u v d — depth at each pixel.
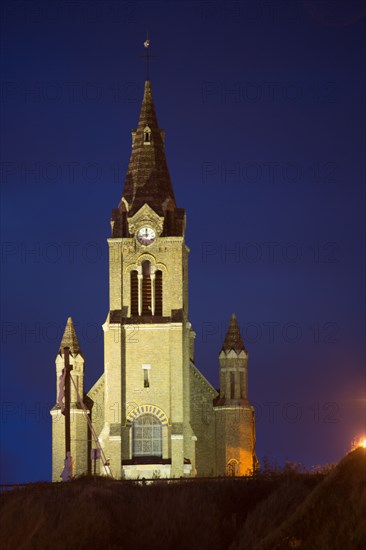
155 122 187.12
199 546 81.19
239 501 88.06
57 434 177.38
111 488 92.75
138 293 178.62
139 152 184.88
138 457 175.25
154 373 176.62
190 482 94.38
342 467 83.88
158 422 175.88
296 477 91.06
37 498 89.88
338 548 76.62
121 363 176.88
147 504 85.88
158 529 82.56
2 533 82.06
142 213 179.62
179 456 174.25
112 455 173.88
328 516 79.31
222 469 179.50
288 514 81.50
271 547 78.19
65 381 123.88
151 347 177.25
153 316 177.88
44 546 80.56
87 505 84.75
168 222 180.38
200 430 181.75
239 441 180.12
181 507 85.00
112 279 178.75
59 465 176.50
